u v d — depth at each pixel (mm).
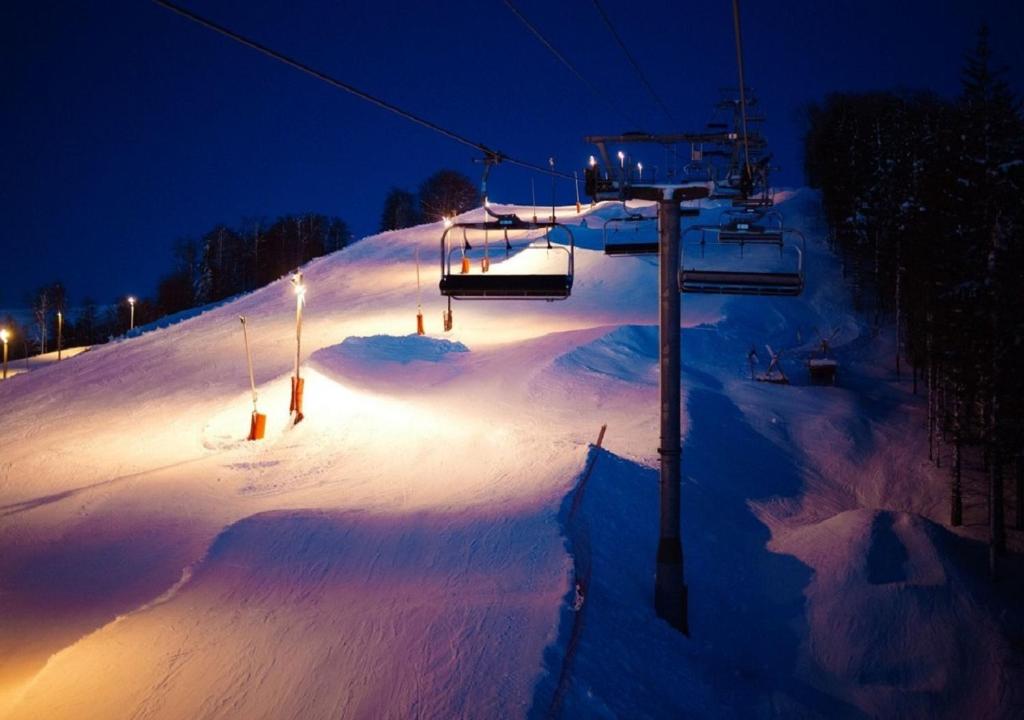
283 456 25672
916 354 31688
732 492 23906
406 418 27328
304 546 16234
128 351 51844
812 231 70625
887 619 15711
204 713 9984
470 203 130625
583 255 61281
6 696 12352
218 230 125125
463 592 13430
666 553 13875
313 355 35438
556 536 15414
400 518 17984
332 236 138625
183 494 22719
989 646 15172
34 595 17219
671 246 13203
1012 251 23562
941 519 25828
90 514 21812
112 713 10086
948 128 29969
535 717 9453
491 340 42188
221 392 35656
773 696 13281
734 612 16625
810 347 46719
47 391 42969
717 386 35906
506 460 22422
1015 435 22297
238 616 12914
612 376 33750
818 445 30000
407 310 52812
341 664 10969
